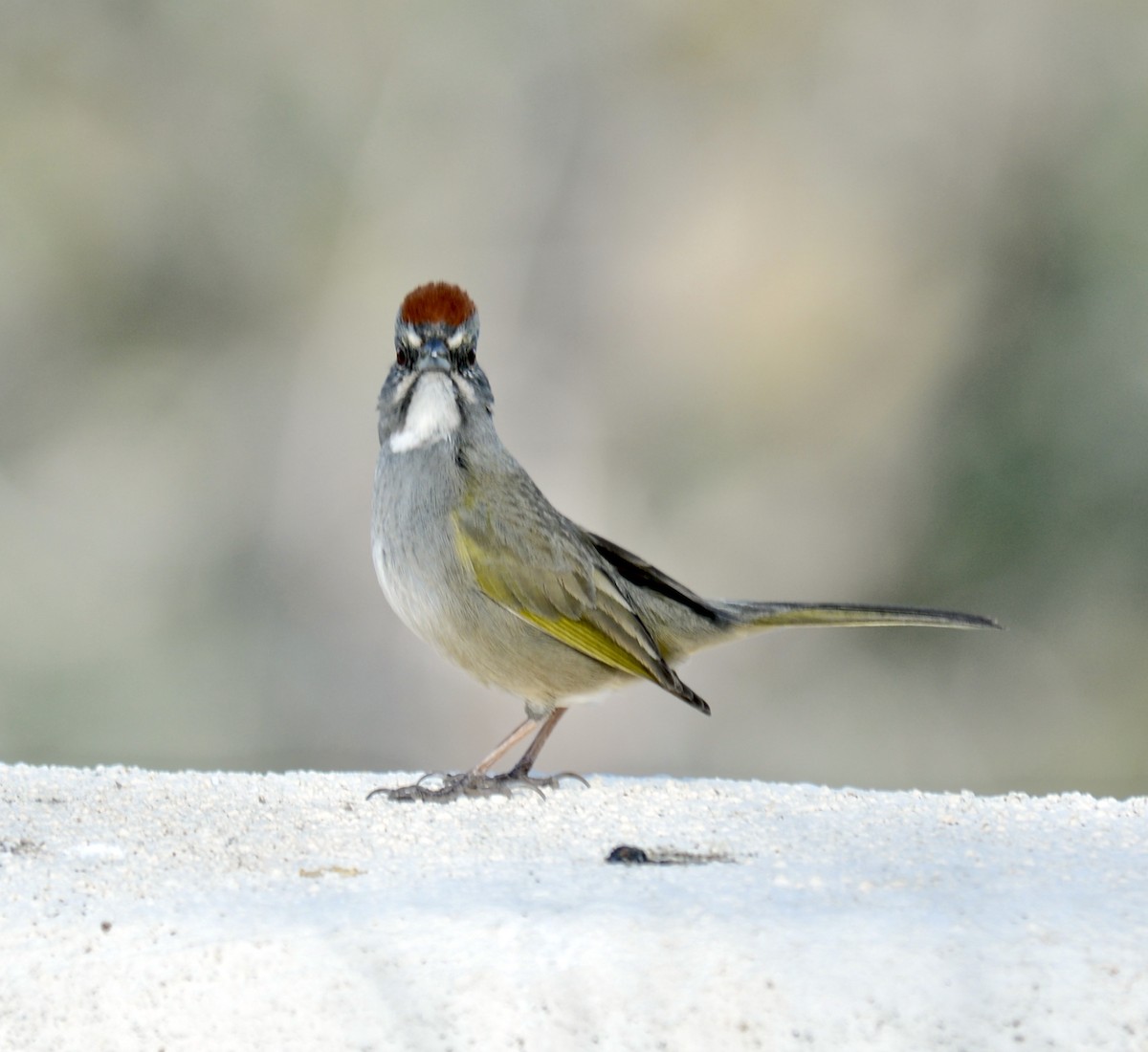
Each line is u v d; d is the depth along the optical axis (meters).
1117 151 17.81
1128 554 16.53
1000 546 16.89
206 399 18.55
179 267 18.86
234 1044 4.50
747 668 16.33
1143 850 5.57
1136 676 16.27
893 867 5.29
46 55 18.88
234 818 6.16
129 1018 4.53
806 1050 4.34
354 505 18.05
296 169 19.05
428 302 7.34
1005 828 5.94
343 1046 4.45
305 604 17.59
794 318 18.33
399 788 6.77
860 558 17.69
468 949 4.52
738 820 6.11
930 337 18.05
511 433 18.30
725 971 4.40
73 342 18.56
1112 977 4.39
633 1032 4.38
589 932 4.55
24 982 4.57
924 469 17.59
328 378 18.58
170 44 19.02
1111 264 17.53
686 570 17.86
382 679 16.91
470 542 7.23
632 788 6.79
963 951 4.46
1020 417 17.31
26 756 16.11
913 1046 4.32
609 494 18.14
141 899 4.99
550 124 19.00
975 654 16.44
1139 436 16.84
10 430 18.12
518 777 7.12
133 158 18.95
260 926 4.68
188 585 17.70
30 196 18.58
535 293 18.75
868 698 16.39
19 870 5.34
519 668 7.35
